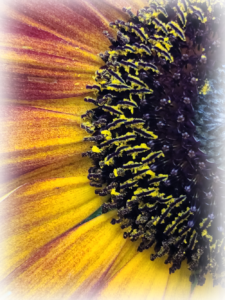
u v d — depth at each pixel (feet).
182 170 0.24
